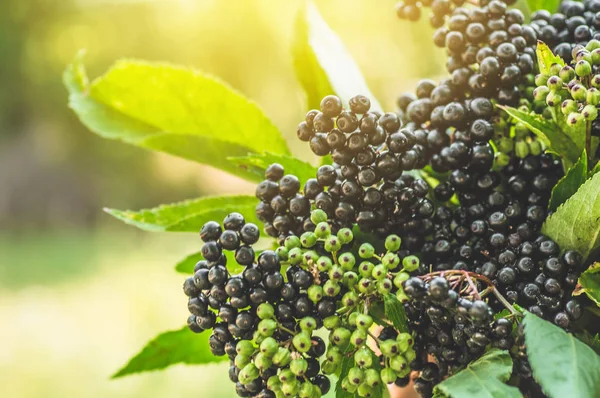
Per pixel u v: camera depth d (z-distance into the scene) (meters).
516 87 0.47
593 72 0.44
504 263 0.45
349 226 0.46
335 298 0.44
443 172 0.47
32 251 4.05
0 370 2.06
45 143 5.20
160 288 2.76
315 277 0.44
